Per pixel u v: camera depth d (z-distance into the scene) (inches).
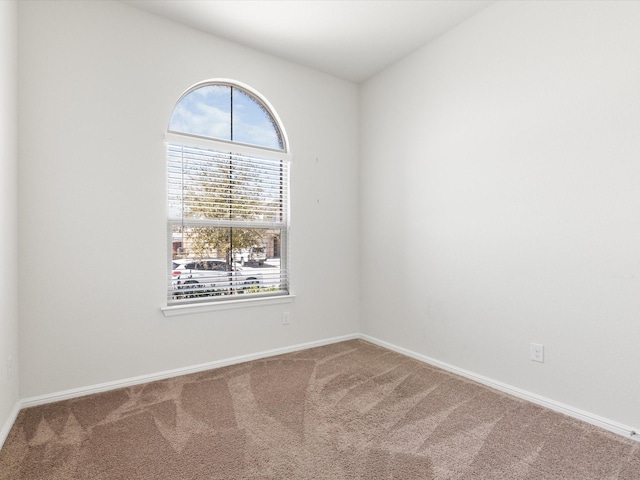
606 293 76.5
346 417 80.5
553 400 85.3
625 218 73.7
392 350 130.5
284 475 60.6
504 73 95.1
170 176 107.3
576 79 80.7
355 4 98.0
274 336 125.6
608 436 72.9
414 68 122.2
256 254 124.6
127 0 96.1
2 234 71.6
